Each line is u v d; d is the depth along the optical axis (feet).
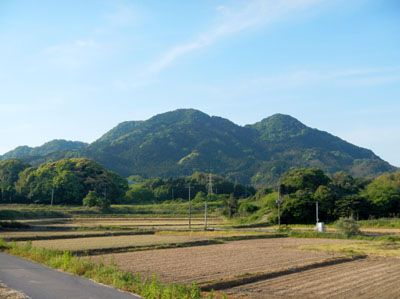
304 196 367.04
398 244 197.16
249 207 422.82
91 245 171.12
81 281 82.74
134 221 349.61
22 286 77.51
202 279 101.35
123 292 72.54
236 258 144.25
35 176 520.83
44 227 270.26
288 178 444.14
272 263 131.75
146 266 123.13
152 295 68.69
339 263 136.56
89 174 554.46
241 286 96.43
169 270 115.65
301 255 153.99
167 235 243.19
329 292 89.71
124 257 144.05
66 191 504.02
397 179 481.05
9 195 499.10
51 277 87.30
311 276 110.42
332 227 308.81
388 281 103.04
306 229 291.58
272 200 392.06
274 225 347.15
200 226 306.96
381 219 342.23
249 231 274.77
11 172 577.84
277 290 91.66
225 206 460.14
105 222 329.93
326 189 378.53
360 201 364.58
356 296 85.81
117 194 570.46
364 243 203.62
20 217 341.82
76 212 404.36
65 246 165.07
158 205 519.19
